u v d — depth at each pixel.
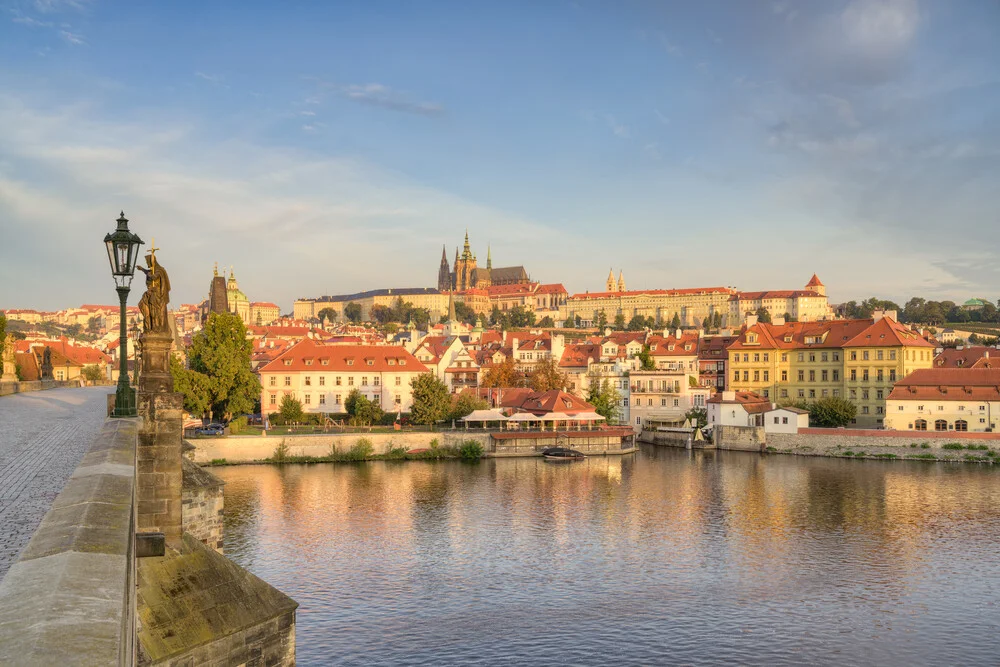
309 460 155.62
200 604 36.97
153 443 37.38
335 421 187.38
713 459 166.38
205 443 149.75
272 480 133.38
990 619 69.31
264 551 88.38
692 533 98.88
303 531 97.44
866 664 60.38
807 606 72.44
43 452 35.06
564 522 104.44
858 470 148.62
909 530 100.19
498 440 168.12
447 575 80.88
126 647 12.38
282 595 40.81
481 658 60.66
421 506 113.31
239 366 165.25
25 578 11.12
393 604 72.12
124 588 11.32
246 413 196.25
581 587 77.50
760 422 182.75
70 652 8.32
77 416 56.59
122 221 36.03
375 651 61.69
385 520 104.00
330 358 192.75
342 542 92.69
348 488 126.62
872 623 68.38
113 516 15.62
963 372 174.88
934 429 172.00
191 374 162.00
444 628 66.50
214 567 38.97
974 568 83.88
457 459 163.00
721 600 74.00
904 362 192.62
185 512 49.22
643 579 80.25
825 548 91.75
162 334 37.44
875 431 166.25
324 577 79.62
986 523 103.56
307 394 189.75
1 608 9.80
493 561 86.00
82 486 18.75
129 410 37.69
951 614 70.56
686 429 189.75
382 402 192.25
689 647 63.19
